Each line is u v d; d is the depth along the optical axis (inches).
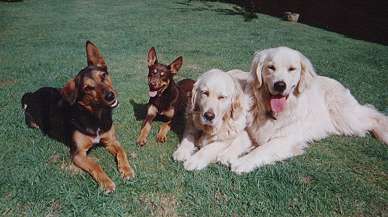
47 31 135.3
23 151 43.8
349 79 76.3
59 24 152.5
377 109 58.9
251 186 37.4
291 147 45.5
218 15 196.7
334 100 53.2
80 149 41.1
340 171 41.0
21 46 107.7
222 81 44.5
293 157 45.0
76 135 41.3
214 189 36.6
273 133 46.7
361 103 61.8
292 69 44.9
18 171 39.1
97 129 42.3
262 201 34.9
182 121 57.1
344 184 38.2
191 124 48.9
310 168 41.6
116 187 36.9
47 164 40.8
